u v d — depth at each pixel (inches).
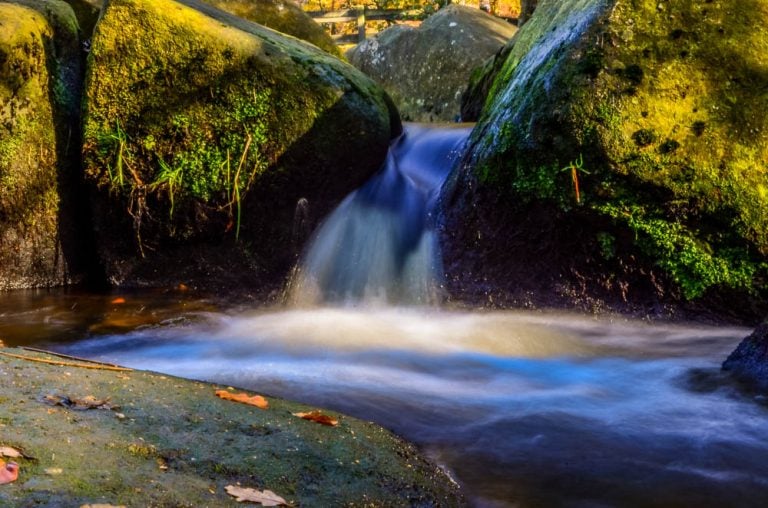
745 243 208.1
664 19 217.2
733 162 207.8
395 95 516.4
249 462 104.7
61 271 269.9
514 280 230.2
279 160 259.6
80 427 104.5
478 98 389.1
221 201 259.6
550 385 169.5
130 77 254.8
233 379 164.2
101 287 267.0
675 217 211.5
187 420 115.3
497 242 232.4
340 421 129.7
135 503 86.2
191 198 259.4
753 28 216.4
